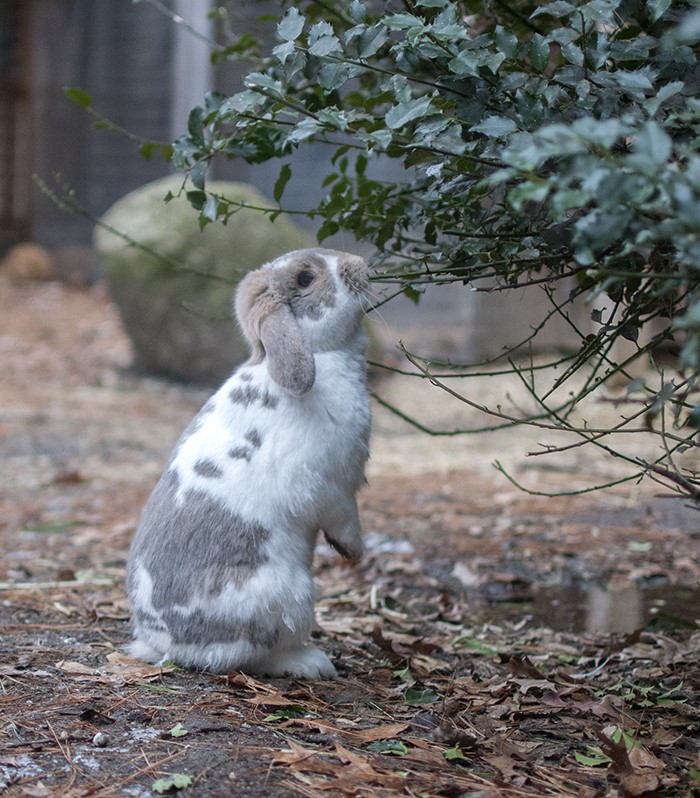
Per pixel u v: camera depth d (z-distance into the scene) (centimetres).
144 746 496
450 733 526
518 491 1220
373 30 509
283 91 538
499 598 857
